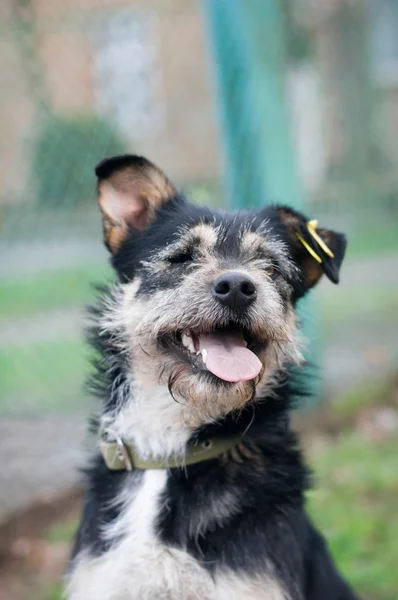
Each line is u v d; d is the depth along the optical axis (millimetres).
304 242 881
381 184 2023
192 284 826
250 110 1243
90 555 808
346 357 1703
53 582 1007
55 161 1412
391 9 3494
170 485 813
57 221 1456
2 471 1202
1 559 1050
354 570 1008
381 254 2156
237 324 822
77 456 1221
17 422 1342
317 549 847
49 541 1079
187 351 836
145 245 871
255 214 894
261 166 1251
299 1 2117
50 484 1177
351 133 2043
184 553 781
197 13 1523
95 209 1451
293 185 1283
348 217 1979
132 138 1556
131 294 865
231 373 797
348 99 2137
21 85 1348
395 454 1292
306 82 2107
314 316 1326
